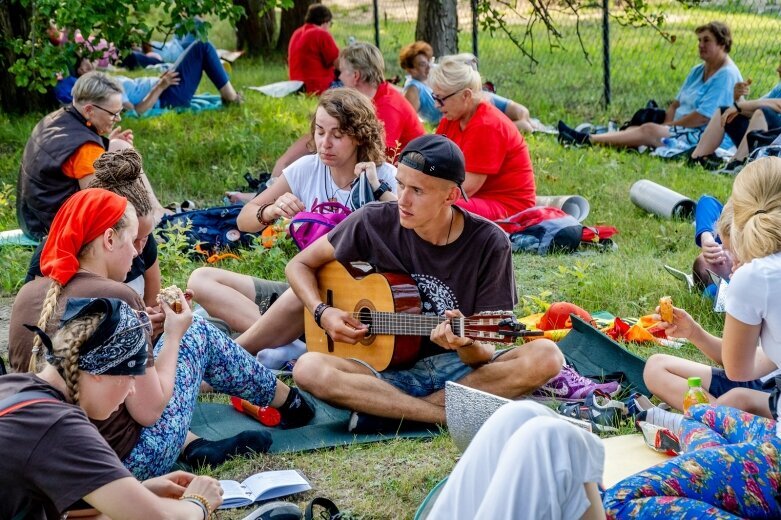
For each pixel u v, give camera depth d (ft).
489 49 55.67
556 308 18.08
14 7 37.24
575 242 23.52
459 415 11.58
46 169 21.09
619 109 42.60
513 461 8.34
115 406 9.32
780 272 11.14
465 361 14.29
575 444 8.41
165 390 11.59
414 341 14.65
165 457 11.92
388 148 24.72
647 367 14.46
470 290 14.39
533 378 14.11
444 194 13.79
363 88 25.25
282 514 11.19
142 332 9.32
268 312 16.43
